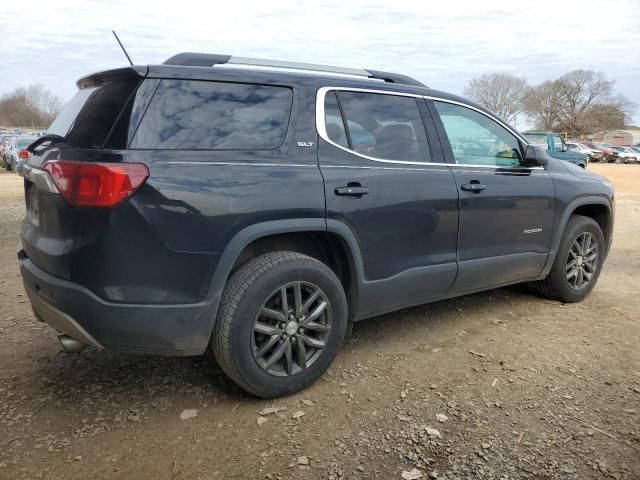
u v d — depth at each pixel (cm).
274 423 281
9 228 844
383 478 238
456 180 373
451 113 392
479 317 437
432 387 319
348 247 321
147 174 257
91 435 269
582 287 481
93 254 254
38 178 275
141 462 249
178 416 287
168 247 262
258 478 238
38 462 247
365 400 304
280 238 324
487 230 393
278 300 300
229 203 275
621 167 4081
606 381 326
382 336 396
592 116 10112
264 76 309
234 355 283
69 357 356
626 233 894
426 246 359
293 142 307
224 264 276
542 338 393
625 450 258
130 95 271
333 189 310
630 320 432
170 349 273
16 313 439
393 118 357
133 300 259
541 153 422
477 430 274
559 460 250
